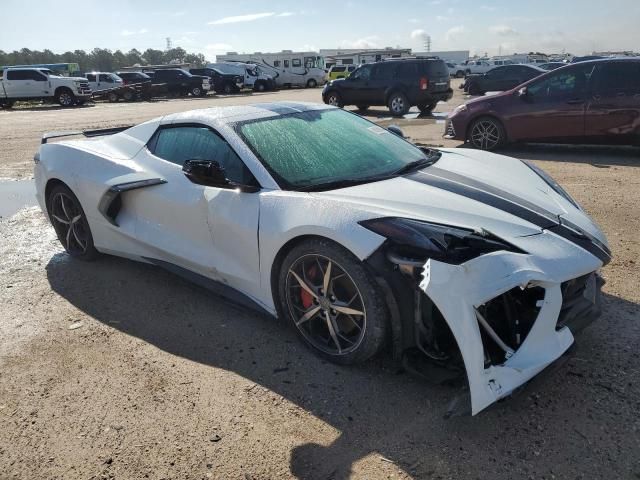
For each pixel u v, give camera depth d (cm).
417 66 1553
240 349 311
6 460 233
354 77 1655
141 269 434
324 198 287
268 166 320
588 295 275
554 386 263
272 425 246
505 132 885
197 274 359
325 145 349
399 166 342
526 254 243
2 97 2564
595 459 217
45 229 548
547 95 841
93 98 3012
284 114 374
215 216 326
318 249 272
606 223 491
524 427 237
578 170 720
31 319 357
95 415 258
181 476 220
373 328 260
